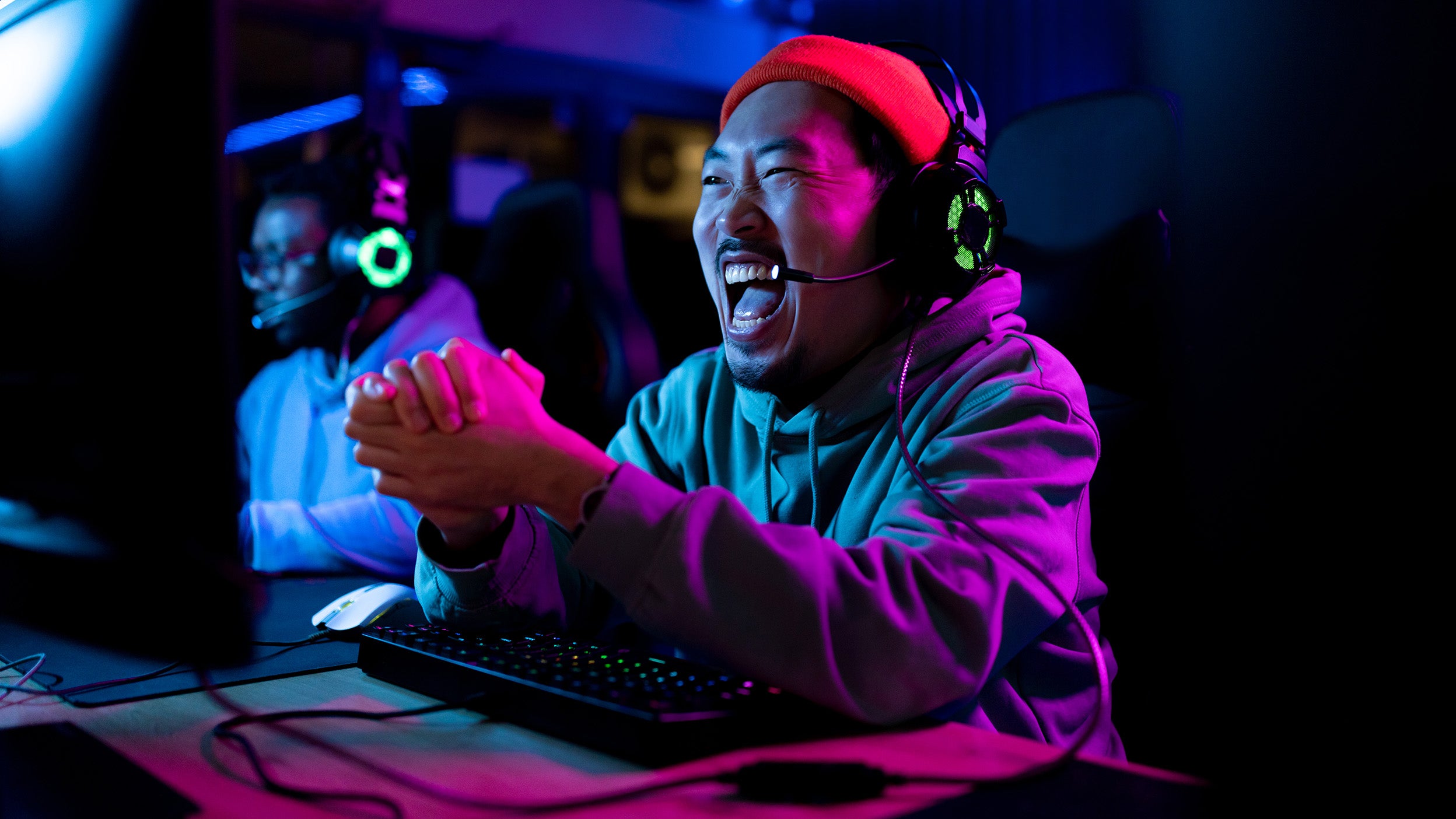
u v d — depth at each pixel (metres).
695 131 5.34
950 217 0.86
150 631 0.73
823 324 0.89
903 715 0.62
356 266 1.80
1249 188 2.56
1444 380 2.28
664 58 5.14
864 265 0.89
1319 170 2.48
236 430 0.68
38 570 0.81
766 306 0.91
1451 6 2.35
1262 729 0.97
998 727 0.76
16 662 0.77
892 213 0.88
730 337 0.93
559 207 2.30
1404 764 0.52
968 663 0.64
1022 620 0.70
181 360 0.67
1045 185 1.26
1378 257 2.40
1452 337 2.29
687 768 0.53
